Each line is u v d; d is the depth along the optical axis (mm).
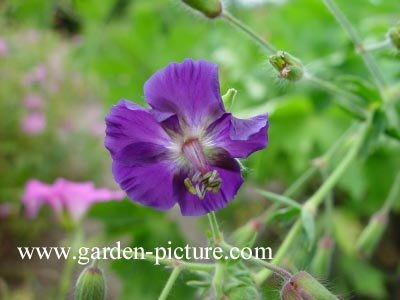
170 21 149
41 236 157
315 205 63
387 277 108
